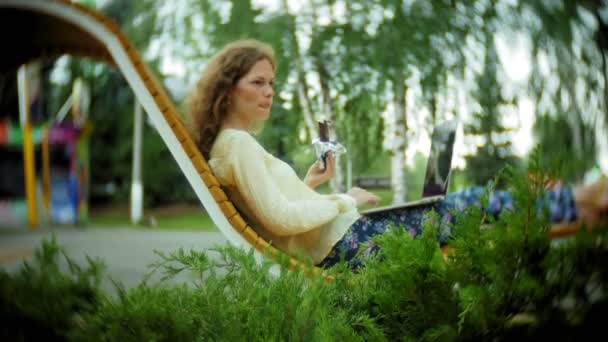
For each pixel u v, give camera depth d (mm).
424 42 6301
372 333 928
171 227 11836
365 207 2656
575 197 2213
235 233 1489
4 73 2521
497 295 969
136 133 14102
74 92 13797
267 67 1783
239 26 6770
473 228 1000
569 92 6645
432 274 943
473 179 5875
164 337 834
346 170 3838
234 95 1743
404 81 5988
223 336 869
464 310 922
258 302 896
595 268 1070
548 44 6773
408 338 932
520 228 998
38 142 13633
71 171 13195
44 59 2338
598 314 1042
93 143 20062
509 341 993
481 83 6555
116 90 17250
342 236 1619
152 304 854
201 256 962
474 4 6648
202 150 1702
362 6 6359
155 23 8602
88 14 1557
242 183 1553
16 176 16703
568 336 1033
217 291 922
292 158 4133
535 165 1035
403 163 5430
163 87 1802
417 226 1845
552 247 1054
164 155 19609
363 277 1051
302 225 1541
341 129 5070
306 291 901
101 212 19500
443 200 1993
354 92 5441
